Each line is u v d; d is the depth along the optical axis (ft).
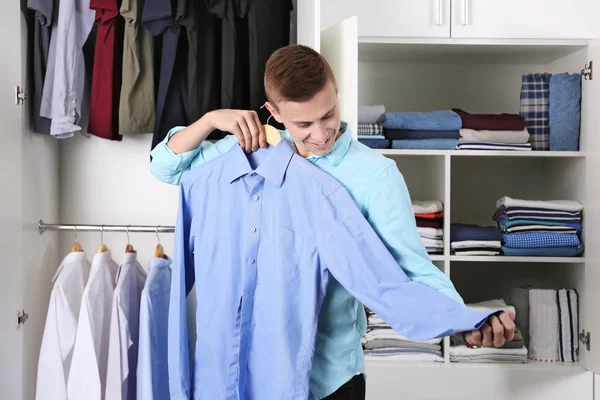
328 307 5.02
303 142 4.66
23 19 7.43
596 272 10.05
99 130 7.78
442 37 10.18
